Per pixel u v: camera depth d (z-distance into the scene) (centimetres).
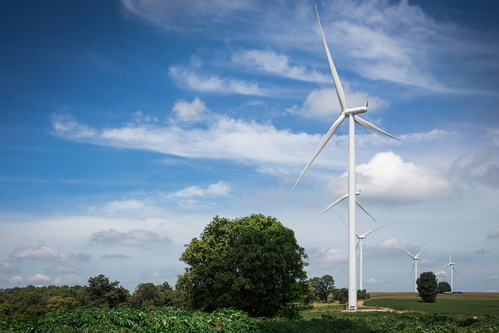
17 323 1712
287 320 2620
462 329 2448
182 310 2156
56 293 8994
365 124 6003
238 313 2223
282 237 4312
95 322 1681
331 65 6138
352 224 5872
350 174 5984
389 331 2344
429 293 8644
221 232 4506
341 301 11350
